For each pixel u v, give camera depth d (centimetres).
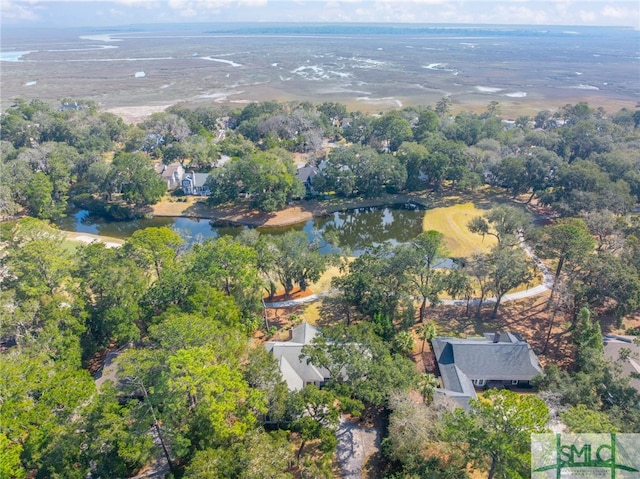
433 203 11588
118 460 3819
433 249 6575
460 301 7275
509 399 3562
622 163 10869
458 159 12088
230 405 3791
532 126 17612
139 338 5559
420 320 6719
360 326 5578
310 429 4150
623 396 4359
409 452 4094
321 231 10188
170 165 13338
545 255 6969
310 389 4381
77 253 6525
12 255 6225
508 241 7606
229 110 19725
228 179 11256
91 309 5612
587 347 5241
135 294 5806
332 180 11675
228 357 4478
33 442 3566
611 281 6022
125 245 6594
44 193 10450
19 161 10888
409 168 12275
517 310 7006
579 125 13788
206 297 5450
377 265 6481
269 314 6900
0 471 3312
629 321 6588
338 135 17312
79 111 17750
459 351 5500
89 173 11381
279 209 11362
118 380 4897
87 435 3812
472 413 3800
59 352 4962
